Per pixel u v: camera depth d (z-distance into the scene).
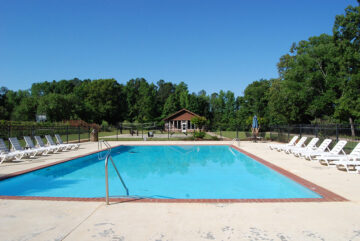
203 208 4.30
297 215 3.94
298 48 35.69
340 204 4.49
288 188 6.86
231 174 8.96
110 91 61.19
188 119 48.41
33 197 5.02
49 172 9.12
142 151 16.17
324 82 30.52
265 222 3.66
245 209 4.25
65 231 3.38
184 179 8.27
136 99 70.62
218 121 63.78
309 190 5.68
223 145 18.20
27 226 3.55
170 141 21.91
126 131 44.16
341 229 3.40
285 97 34.91
